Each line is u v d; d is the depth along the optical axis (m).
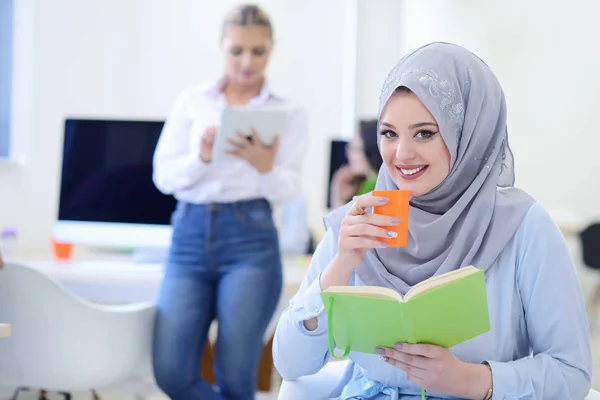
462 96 1.46
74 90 4.23
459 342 1.29
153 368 2.51
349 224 1.40
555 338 1.39
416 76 1.43
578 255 4.16
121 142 3.21
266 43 2.61
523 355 1.47
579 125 4.31
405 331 1.21
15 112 4.17
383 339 1.28
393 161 1.48
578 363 1.37
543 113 4.51
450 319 1.23
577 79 4.33
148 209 3.18
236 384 2.51
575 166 4.33
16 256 3.29
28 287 2.23
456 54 1.48
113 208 3.20
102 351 2.34
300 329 1.49
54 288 2.24
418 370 1.29
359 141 3.52
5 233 3.37
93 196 3.21
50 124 4.18
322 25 4.79
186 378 2.49
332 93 4.82
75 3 4.21
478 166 1.49
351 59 4.90
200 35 4.42
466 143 1.46
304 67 4.79
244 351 2.47
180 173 2.49
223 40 2.64
